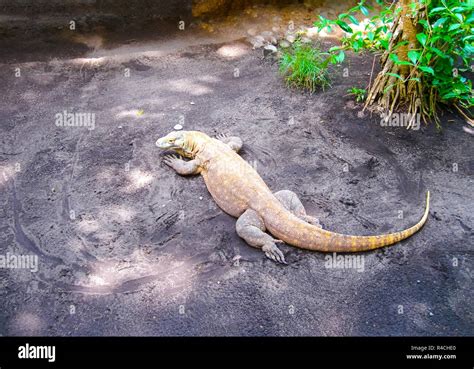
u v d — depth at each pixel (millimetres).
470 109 7727
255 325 4672
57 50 9734
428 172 6582
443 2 6297
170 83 8750
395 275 5148
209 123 7617
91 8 10141
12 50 9680
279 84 8570
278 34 10234
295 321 4703
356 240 5277
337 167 6695
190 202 6148
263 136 7309
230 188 5840
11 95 8438
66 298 4969
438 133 7273
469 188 6297
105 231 5754
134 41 10062
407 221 5832
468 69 7641
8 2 9906
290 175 6555
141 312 4816
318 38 10023
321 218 5879
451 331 4594
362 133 7312
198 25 10492
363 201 6137
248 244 5508
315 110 7852
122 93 8469
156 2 10312
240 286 5047
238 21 10523
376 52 8664
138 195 6277
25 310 4859
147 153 6984
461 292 4961
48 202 6207
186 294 4977
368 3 10688
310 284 5066
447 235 5625
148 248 5516
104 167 6758
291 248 5445
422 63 7105
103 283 5117
